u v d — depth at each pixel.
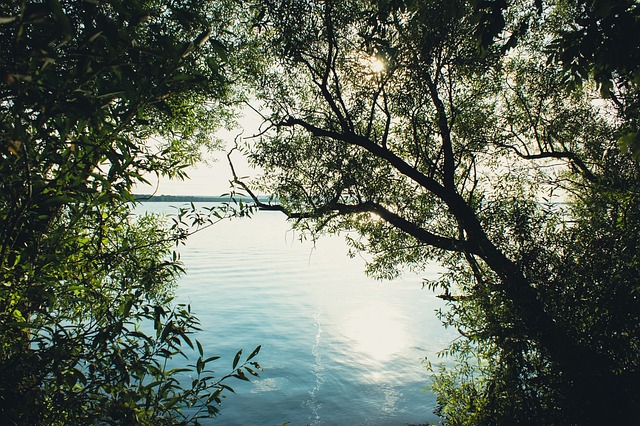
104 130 2.18
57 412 2.43
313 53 8.52
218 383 2.79
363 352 27.44
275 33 8.47
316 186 8.79
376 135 9.68
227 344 28.19
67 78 1.59
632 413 4.95
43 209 2.29
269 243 100.06
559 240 6.05
